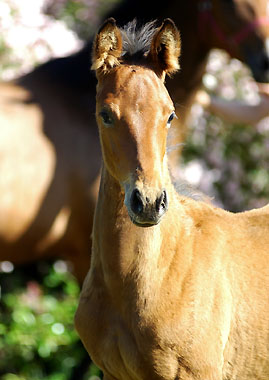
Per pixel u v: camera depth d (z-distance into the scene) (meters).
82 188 11.24
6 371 12.89
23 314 12.91
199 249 8.38
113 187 7.99
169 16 11.82
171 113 7.83
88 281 8.47
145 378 8.09
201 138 15.23
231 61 15.41
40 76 11.58
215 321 8.18
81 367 12.08
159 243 8.09
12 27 14.71
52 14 15.52
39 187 10.98
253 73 12.09
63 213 11.21
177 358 8.00
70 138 11.23
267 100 13.42
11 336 12.65
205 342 8.05
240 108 13.33
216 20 11.88
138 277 8.00
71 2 15.52
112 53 7.98
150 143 7.54
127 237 8.01
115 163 7.75
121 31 8.26
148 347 7.96
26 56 14.73
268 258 8.70
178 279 8.11
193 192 9.06
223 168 15.33
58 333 12.86
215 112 13.38
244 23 11.88
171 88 11.68
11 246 11.11
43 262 13.91
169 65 8.08
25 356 12.91
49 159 11.04
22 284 13.78
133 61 8.10
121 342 8.12
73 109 11.39
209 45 12.03
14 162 10.84
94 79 11.59
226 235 8.69
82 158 11.24
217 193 15.34
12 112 11.09
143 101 7.64
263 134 15.34
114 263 8.07
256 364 8.48
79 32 15.59
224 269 8.45
